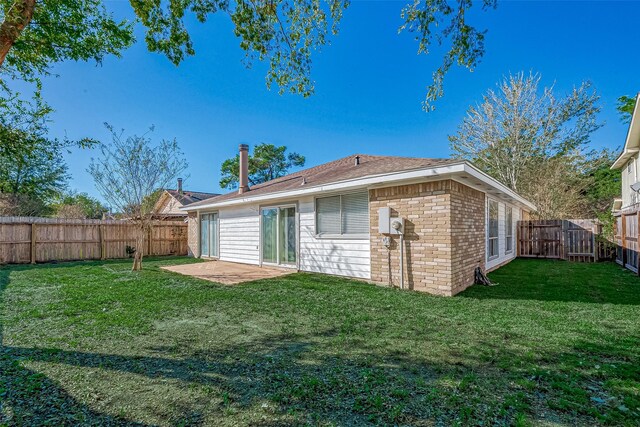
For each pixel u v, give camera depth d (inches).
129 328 179.3
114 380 118.5
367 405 100.7
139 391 110.7
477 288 288.7
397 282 296.2
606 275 356.8
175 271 406.3
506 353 140.5
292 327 181.2
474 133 861.8
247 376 121.4
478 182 301.1
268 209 451.8
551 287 290.5
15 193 738.8
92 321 191.3
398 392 107.2
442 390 109.3
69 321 190.4
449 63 224.5
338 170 443.2
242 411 98.5
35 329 176.4
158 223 656.4
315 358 137.9
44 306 223.5
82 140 300.7
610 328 172.4
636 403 100.1
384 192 308.0
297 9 236.1
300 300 244.2
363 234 331.6
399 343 154.3
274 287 295.1
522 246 579.2
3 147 253.8
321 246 376.2
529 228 575.5
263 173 1475.1
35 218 518.3
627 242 412.5
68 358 138.2
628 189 588.1
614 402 101.5
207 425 92.0
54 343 156.1
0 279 336.5
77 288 287.3
